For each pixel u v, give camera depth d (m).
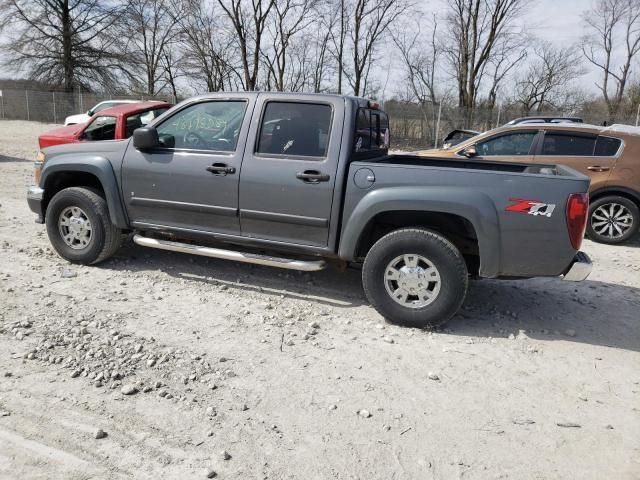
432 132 24.06
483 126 23.73
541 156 8.22
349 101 4.58
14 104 34.91
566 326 4.73
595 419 3.31
